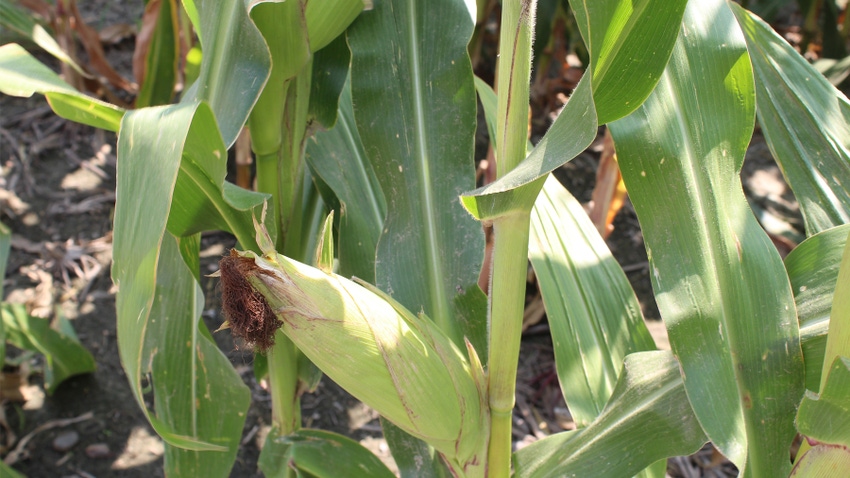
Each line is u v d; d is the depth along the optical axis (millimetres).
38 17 2072
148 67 1738
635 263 1890
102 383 1518
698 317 767
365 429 1484
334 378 753
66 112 788
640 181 788
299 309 729
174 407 975
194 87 891
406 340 748
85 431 1418
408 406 754
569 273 1007
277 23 819
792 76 914
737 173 800
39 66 755
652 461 824
